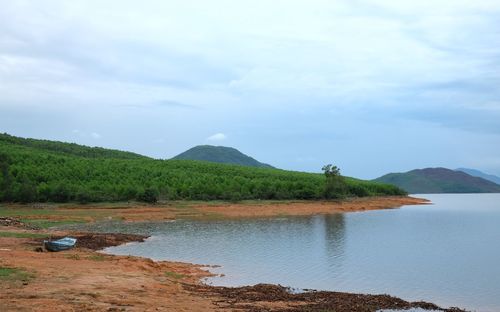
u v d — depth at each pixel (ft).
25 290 61.00
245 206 282.77
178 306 59.93
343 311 63.26
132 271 85.87
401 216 255.91
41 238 129.39
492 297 77.46
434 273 96.17
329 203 328.29
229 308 61.67
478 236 160.86
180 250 126.00
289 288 80.94
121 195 281.95
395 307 67.41
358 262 108.68
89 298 59.00
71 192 269.23
